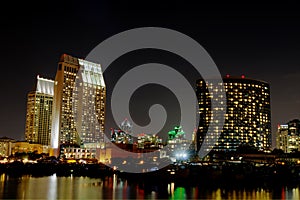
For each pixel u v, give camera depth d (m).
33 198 128.88
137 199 128.00
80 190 156.12
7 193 141.75
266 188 169.12
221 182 195.00
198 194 143.25
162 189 162.75
